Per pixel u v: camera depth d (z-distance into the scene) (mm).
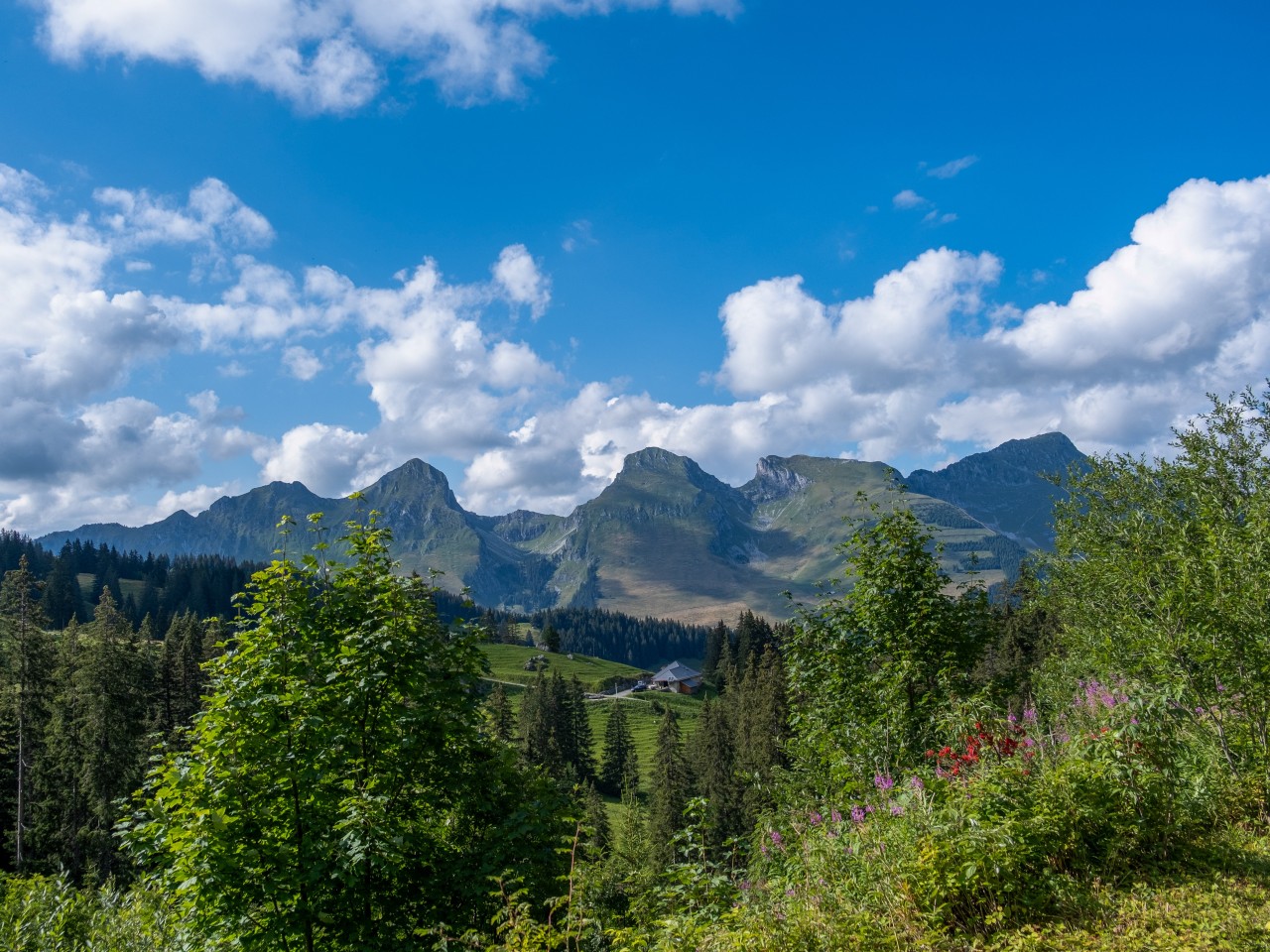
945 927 6215
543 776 11539
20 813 43938
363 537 11406
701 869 8352
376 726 9930
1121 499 19578
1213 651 9148
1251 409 17469
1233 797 8109
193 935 8883
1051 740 8547
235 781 8906
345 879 8656
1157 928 5828
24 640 46000
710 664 171125
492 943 8766
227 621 10242
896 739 11945
